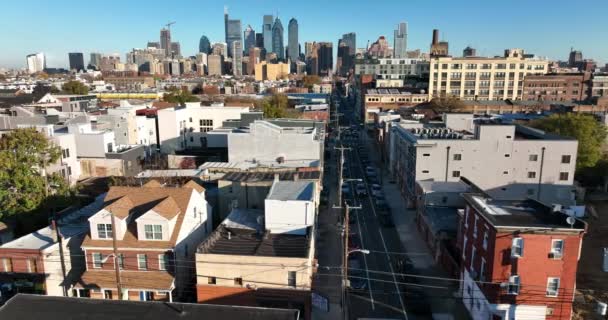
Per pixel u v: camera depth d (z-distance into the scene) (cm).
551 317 3203
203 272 3281
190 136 9675
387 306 3725
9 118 8100
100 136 6756
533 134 6475
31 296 2686
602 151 7538
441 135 6475
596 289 3909
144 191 3944
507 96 16775
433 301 3831
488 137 5806
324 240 5112
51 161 5200
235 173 5378
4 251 3594
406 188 6706
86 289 3416
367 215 6100
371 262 4566
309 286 3241
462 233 3981
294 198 3956
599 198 6738
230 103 14612
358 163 9638
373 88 17175
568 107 12456
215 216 5012
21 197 4794
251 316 2467
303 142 6019
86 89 17825
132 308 2567
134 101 14450
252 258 3206
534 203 3684
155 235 3478
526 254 3138
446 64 16638
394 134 8125
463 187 5372
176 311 2527
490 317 3269
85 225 4184
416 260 4641
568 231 3066
